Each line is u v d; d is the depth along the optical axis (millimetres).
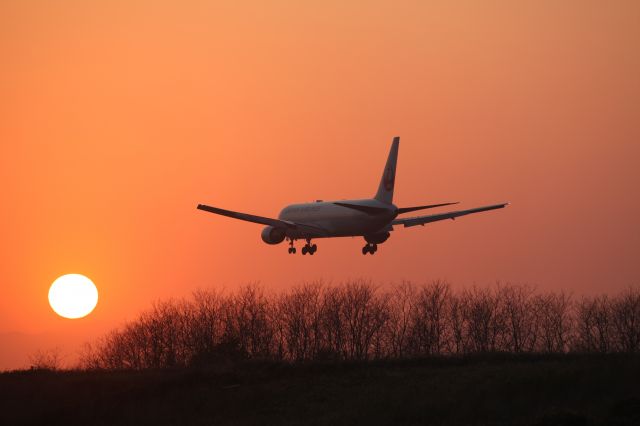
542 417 177875
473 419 186750
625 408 180750
